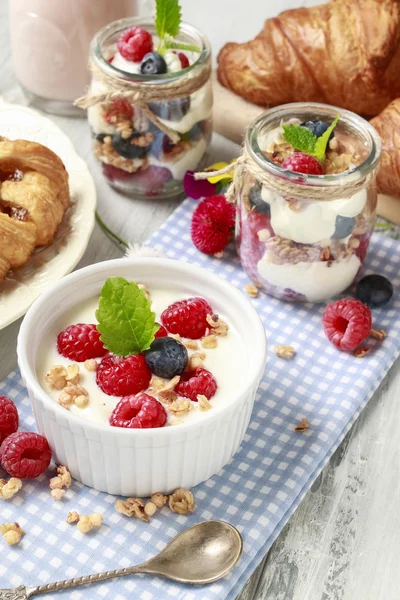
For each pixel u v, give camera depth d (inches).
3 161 27.4
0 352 26.0
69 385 23.3
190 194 28.7
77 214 27.8
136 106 27.6
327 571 23.2
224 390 23.5
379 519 23.9
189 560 22.5
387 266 28.1
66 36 30.0
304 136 26.1
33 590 22.1
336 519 23.8
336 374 25.9
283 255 26.3
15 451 23.0
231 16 34.7
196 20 34.5
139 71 27.9
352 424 25.2
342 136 27.1
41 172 27.3
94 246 28.5
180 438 22.4
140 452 22.5
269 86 30.9
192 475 23.4
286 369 26.0
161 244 28.3
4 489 23.2
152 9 34.5
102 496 23.5
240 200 26.5
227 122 31.0
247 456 24.3
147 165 28.6
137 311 23.0
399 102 29.1
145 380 23.2
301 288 26.8
